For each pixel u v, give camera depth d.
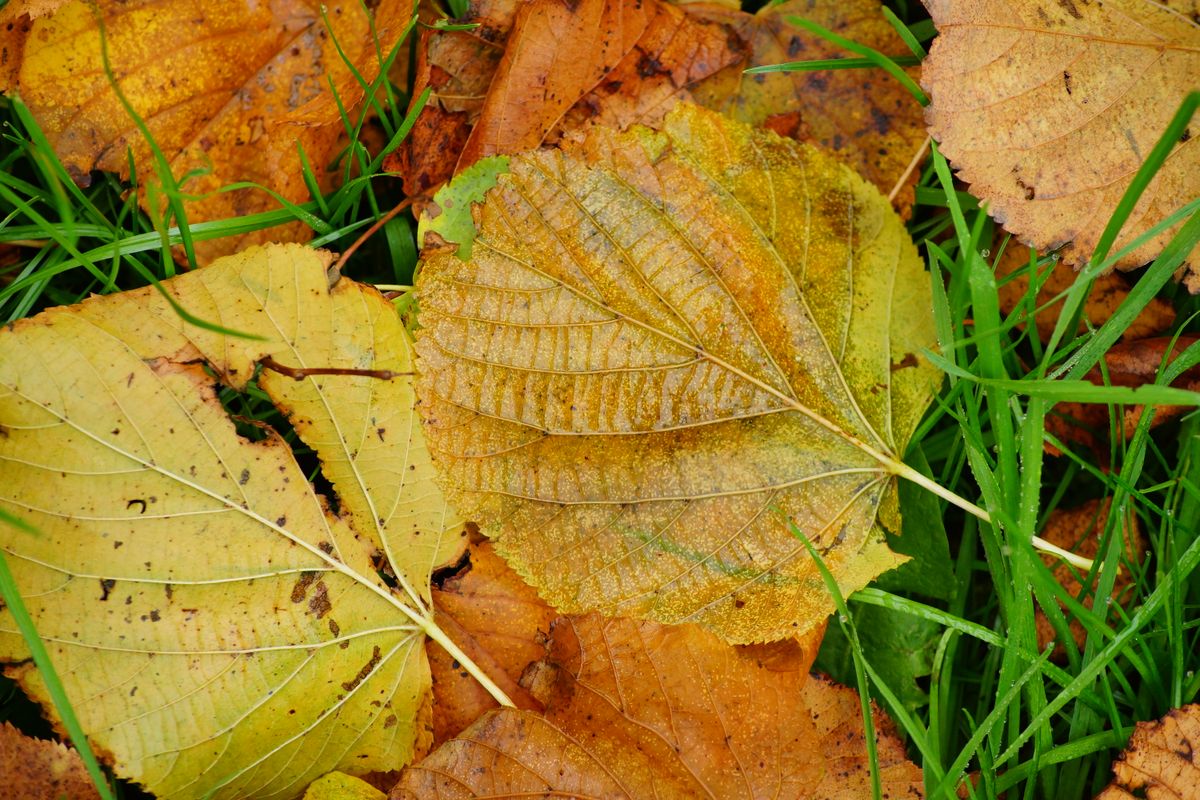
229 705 0.51
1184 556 0.52
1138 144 0.52
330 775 0.52
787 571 0.52
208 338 0.51
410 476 0.52
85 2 0.52
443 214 0.52
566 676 0.52
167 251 0.52
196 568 0.51
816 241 0.52
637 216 0.52
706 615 0.52
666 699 0.52
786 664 0.52
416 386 0.52
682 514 0.52
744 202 0.52
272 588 0.51
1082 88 0.52
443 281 0.52
